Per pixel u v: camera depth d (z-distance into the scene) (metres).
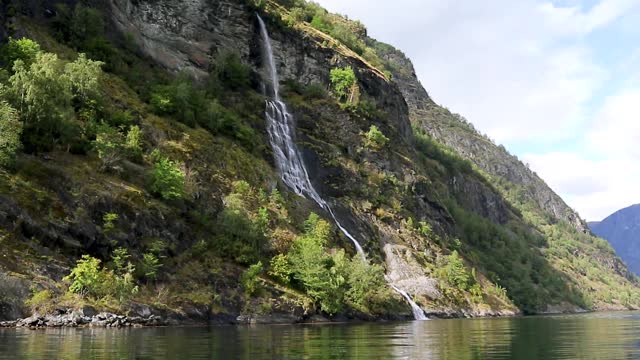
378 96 132.75
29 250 46.41
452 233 126.25
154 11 104.69
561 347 35.03
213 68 106.38
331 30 162.38
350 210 98.69
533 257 182.25
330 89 122.25
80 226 51.00
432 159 192.88
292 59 121.31
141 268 52.66
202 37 109.50
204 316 53.44
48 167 54.06
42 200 50.16
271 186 84.44
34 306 42.97
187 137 76.56
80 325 43.47
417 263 96.25
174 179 62.62
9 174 50.09
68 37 82.50
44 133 56.88
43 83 57.28
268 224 73.31
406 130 142.88
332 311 65.00
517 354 30.86
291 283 66.25
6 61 64.38
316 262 66.75
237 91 104.06
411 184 117.81
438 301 88.81
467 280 100.88
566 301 169.38
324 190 100.69
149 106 78.00
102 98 69.25
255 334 41.78
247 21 116.06
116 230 53.59
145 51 97.69
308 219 82.44
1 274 42.75
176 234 59.28
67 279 46.19
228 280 59.09
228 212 66.19
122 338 35.16
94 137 62.53
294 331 46.47
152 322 48.41
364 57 162.75
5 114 50.41
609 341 39.88
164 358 26.34
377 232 99.06
